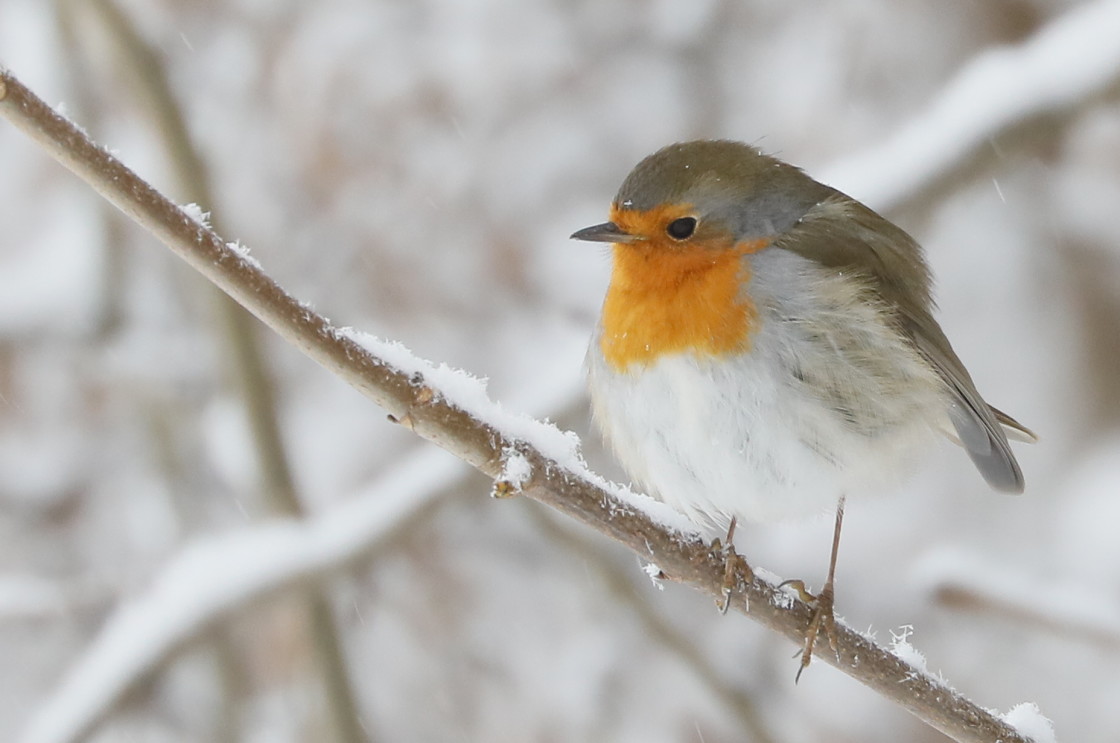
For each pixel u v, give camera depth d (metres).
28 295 12.52
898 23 12.80
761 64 12.79
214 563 9.65
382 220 12.46
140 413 12.71
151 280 12.91
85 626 12.24
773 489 6.91
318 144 12.40
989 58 10.40
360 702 10.86
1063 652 12.25
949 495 12.50
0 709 12.04
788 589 6.62
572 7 12.70
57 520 12.86
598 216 12.34
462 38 12.45
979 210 12.90
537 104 12.56
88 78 12.47
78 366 12.75
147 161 12.09
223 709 11.40
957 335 12.81
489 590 12.53
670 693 12.28
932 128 10.11
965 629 12.29
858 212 7.55
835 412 6.80
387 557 11.10
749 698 11.23
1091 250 12.73
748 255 6.82
